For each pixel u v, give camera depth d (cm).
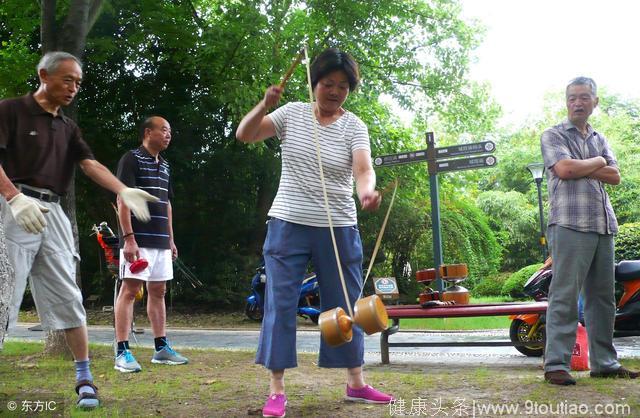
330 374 519
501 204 2655
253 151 1605
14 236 375
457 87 1762
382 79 1720
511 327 723
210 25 1573
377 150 1702
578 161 449
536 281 767
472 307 629
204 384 472
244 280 1625
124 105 1667
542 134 480
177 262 1497
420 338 1013
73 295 398
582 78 477
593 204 453
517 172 3434
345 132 379
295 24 1517
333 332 285
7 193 329
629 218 2688
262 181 1698
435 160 1188
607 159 484
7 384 475
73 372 544
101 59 1472
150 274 584
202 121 1567
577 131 477
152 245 582
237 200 1672
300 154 372
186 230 1672
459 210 1986
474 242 1942
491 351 804
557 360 436
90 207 1678
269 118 378
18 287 375
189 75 1644
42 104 398
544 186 3039
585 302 477
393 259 1878
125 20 1540
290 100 1545
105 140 1630
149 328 1243
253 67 1483
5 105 388
